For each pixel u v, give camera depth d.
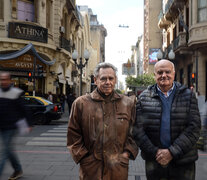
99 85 2.49
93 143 2.44
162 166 2.62
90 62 50.69
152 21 46.94
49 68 21.17
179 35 20.69
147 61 48.62
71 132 2.54
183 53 20.52
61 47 22.34
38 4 19.64
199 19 17.78
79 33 35.09
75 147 2.50
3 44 17.92
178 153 2.51
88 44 46.84
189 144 2.54
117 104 2.51
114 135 2.44
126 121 2.50
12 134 4.09
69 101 18.72
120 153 2.46
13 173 4.44
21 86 19.55
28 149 7.04
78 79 36.19
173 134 2.63
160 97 2.73
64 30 23.62
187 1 21.17
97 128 2.44
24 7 19.14
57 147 7.41
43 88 21.00
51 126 12.56
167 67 2.71
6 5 18.11
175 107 2.66
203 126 2.85
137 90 30.94
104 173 2.39
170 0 24.84
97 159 2.41
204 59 18.48
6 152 4.10
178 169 2.63
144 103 2.75
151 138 2.70
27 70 19.14
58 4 22.27
